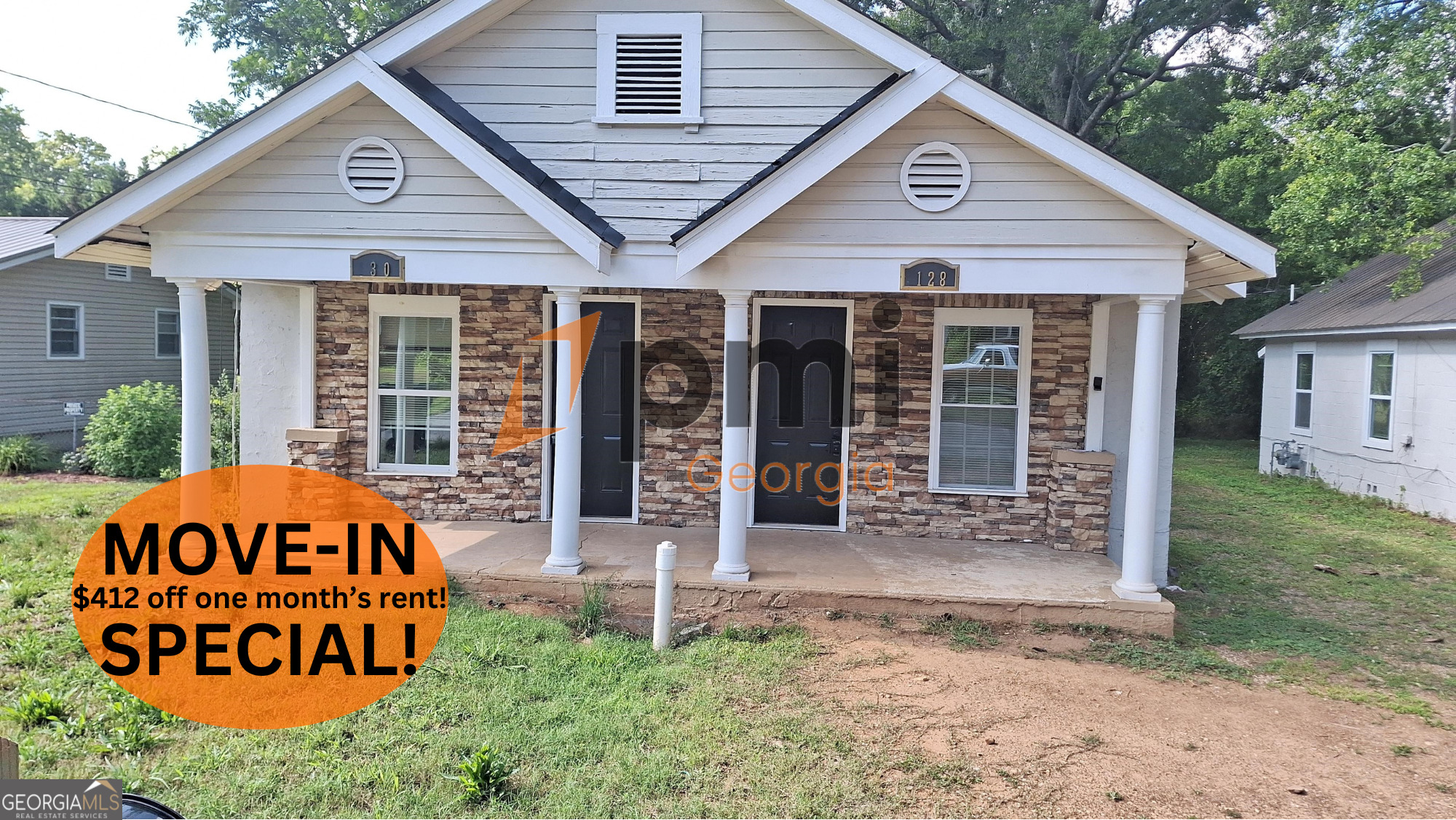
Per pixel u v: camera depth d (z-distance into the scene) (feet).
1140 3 78.28
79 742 14.85
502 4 24.54
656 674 18.38
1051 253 21.04
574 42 24.98
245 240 22.45
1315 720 17.39
